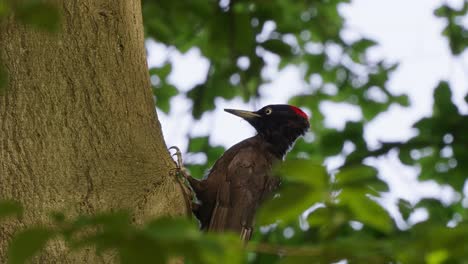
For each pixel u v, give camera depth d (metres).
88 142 9.09
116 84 9.53
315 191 5.58
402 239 5.77
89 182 8.91
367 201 5.87
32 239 5.00
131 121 9.52
